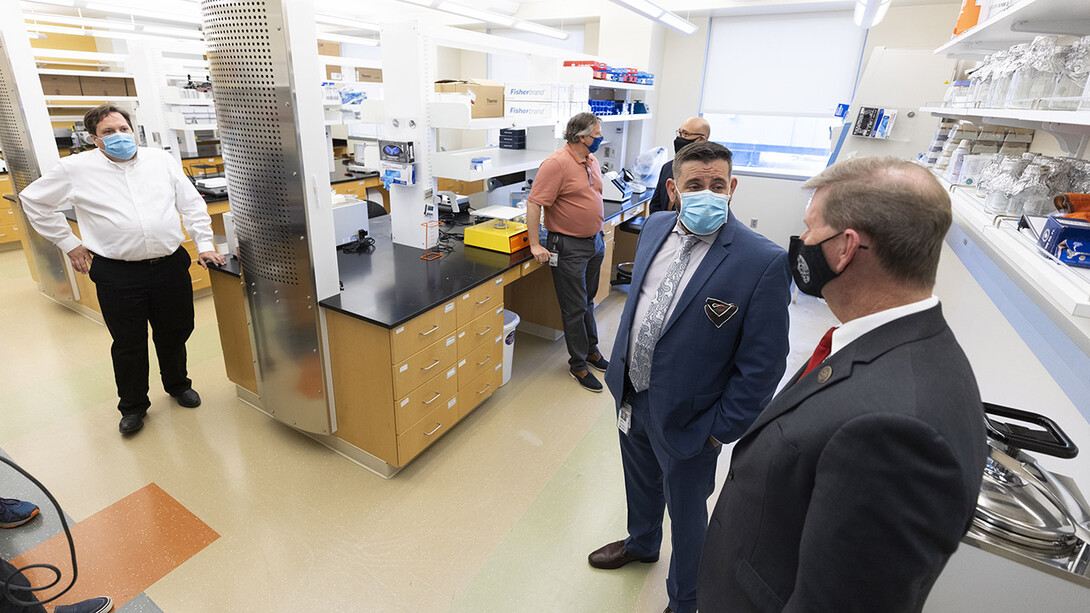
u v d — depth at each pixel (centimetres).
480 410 288
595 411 290
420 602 176
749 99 561
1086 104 109
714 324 130
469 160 268
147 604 171
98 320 370
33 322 365
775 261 125
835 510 64
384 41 259
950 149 228
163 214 233
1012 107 145
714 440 142
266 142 198
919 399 61
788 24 525
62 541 191
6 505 195
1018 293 125
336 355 223
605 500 225
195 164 513
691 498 148
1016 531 94
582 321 306
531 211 277
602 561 189
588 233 287
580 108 380
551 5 618
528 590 181
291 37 183
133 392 250
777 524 78
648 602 178
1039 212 128
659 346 138
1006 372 198
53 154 337
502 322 280
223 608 171
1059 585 92
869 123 387
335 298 219
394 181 278
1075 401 91
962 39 192
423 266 264
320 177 204
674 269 138
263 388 245
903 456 59
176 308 252
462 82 290
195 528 201
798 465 72
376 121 280
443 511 215
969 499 60
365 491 224
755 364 128
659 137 607
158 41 450
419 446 234
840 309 77
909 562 61
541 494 227
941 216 65
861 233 69
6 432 250
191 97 472
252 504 214
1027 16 139
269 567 186
